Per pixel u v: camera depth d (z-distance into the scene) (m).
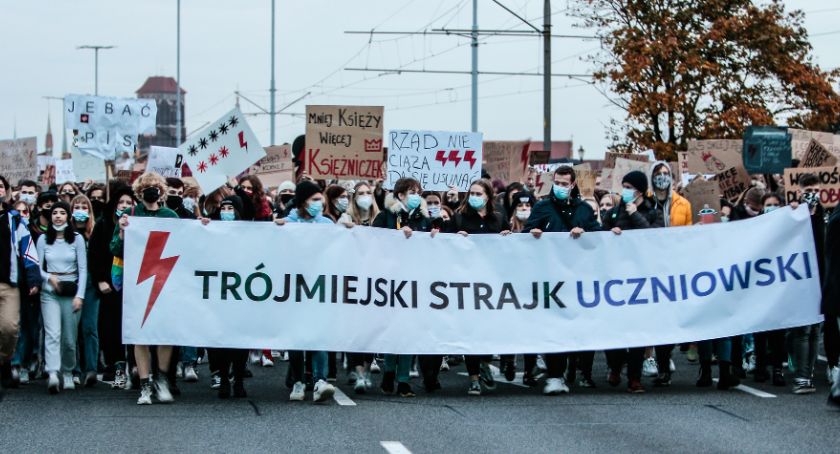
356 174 17.11
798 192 13.97
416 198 12.64
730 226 12.62
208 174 14.36
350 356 13.48
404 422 10.48
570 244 12.43
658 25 36.50
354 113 17.03
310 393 12.38
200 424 10.38
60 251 12.57
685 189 15.88
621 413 10.99
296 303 11.97
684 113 36.69
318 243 12.02
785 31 36.78
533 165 26.25
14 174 23.25
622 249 12.49
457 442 9.52
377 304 12.11
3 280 12.02
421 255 12.23
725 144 18.73
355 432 9.97
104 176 20.92
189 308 11.82
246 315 11.90
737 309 12.55
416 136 17.16
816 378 13.59
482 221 12.69
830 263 11.28
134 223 11.77
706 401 11.73
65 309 12.63
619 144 37.81
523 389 12.86
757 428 10.16
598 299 12.44
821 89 36.97
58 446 9.37
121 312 12.58
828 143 20.38
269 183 22.61
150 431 10.03
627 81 36.34
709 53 36.91
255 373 14.45
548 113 32.25
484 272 12.31
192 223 11.86
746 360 14.29
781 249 12.61
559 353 12.37
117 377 12.96
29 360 13.34
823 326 12.89
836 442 9.52
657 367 13.43
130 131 17.91
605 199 16.66
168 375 12.31
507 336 12.29
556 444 9.45
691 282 12.53
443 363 14.99
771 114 37.34
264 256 11.95
